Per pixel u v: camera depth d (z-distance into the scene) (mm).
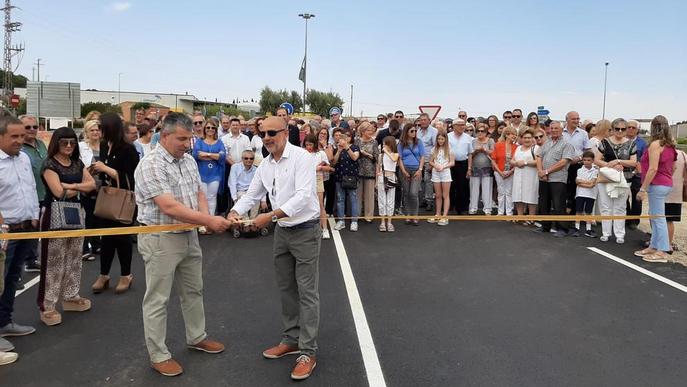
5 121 4133
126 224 5152
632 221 8555
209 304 5023
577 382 3559
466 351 4023
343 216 8398
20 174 4293
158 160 3527
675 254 7078
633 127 7883
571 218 5883
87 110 57188
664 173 6566
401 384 3512
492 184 9719
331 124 11156
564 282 5766
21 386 3471
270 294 5316
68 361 3834
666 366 3805
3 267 3883
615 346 4141
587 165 7859
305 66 30938
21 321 4598
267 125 3570
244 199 3854
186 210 3490
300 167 3613
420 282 5727
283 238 3715
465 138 9805
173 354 3959
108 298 5195
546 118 11930
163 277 3617
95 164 5121
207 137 8016
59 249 4527
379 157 8492
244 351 4020
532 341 4223
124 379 3578
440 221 8773
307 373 3580
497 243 7512
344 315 4746
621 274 6082
